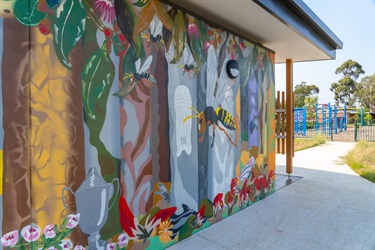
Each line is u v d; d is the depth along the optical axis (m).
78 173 1.88
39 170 1.68
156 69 2.43
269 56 4.35
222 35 3.27
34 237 1.66
